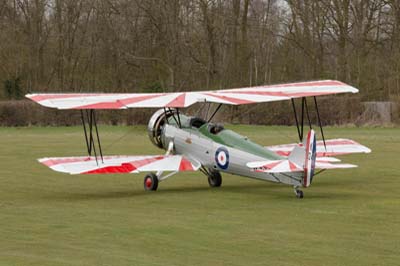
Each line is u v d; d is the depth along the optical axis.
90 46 105.81
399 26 91.81
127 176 38.16
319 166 28.03
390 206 27.08
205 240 21.22
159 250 20.05
